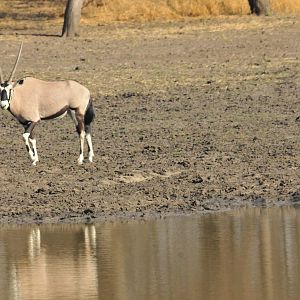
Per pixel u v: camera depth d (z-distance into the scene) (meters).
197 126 58.62
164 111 63.94
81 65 84.31
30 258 33.38
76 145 53.97
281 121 59.22
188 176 46.06
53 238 36.25
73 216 39.78
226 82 74.12
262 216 39.09
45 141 55.41
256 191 43.38
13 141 55.66
